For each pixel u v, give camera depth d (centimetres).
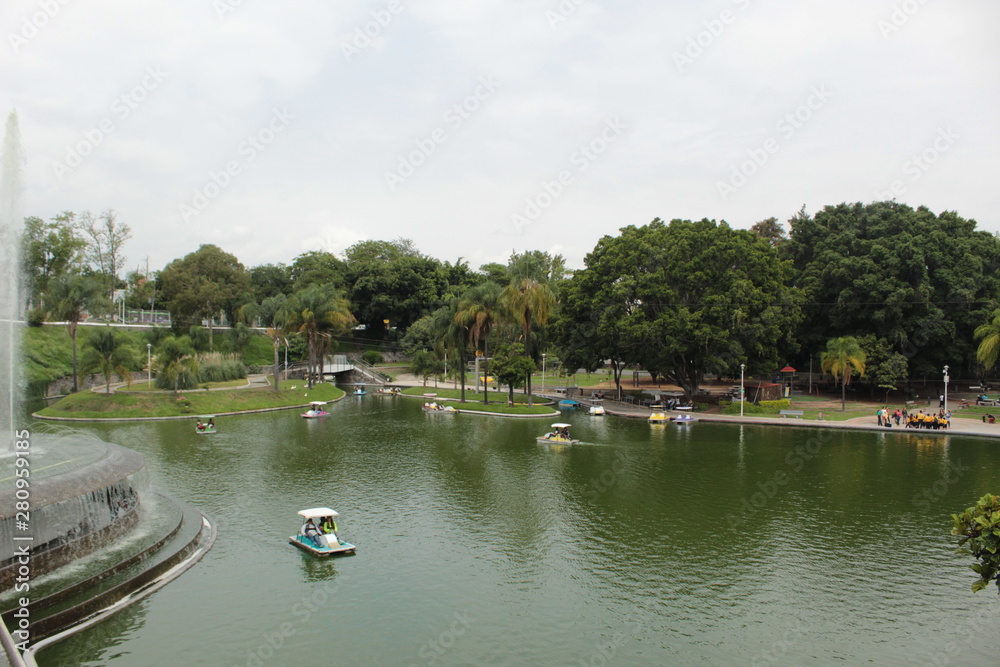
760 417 7438
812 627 2369
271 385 9800
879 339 8794
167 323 12069
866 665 2112
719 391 10331
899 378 8512
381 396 10662
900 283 8625
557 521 3550
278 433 6419
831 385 10388
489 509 3762
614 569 2895
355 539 3241
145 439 5934
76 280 7938
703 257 7781
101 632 2272
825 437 6297
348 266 15312
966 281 8656
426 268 15038
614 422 7431
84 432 6125
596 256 9081
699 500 3969
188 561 2914
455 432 6600
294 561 2950
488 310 8356
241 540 3203
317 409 8094
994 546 1625
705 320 7712
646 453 5453
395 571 2848
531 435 6412
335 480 4416
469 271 15912
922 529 3434
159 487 4144
